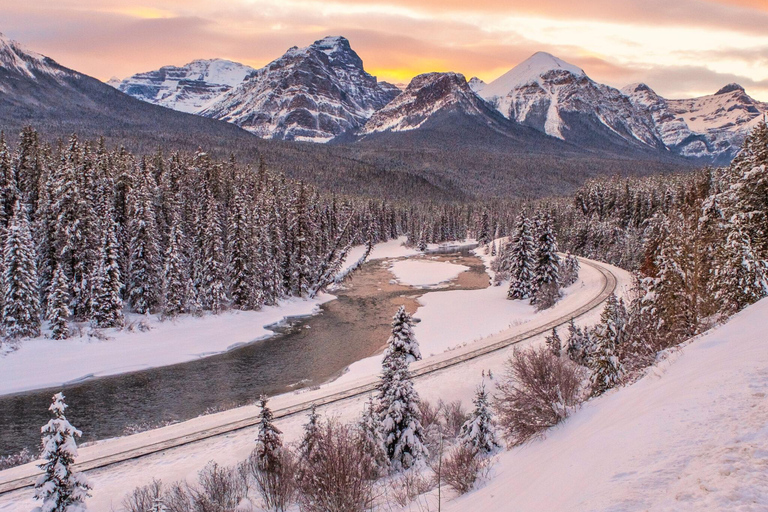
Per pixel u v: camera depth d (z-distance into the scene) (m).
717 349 12.61
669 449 7.04
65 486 15.78
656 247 39.66
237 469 21.05
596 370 21.83
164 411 34.28
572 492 7.35
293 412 29.09
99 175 58.12
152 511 14.33
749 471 5.35
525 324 49.78
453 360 37.62
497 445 19.69
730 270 23.70
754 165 34.44
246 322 57.31
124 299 56.22
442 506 13.51
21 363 40.91
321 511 15.59
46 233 50.72
